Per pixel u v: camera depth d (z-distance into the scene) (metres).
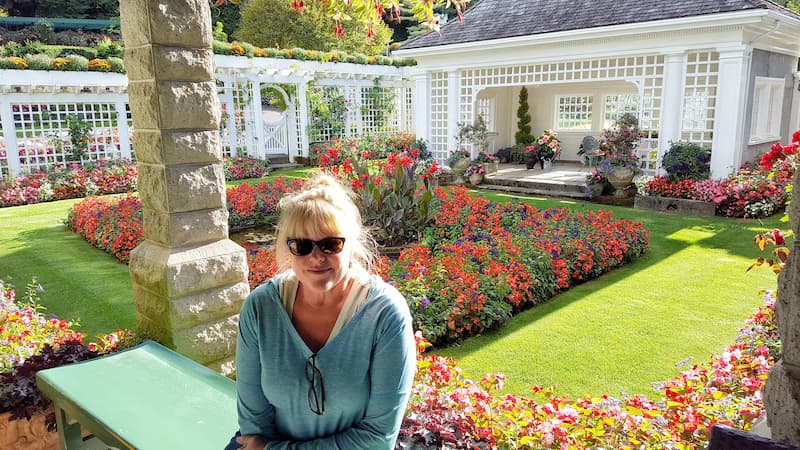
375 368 1.71
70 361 3.40
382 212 8.16
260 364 1.80
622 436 2.71
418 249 6.59
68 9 36.81
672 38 11.73
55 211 12.21
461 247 6.71
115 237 8.33
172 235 3.76
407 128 23.30
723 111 11.35
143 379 2.88
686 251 8.15
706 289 6.49
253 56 17.48
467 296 5.28
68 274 7.48
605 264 7.12
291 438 1.83
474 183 15.14
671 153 11.64
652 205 11.45
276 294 1.79
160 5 3.49
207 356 3.94
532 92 19.22
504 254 6.58
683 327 5.41
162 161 3.66
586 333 5.30
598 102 17.84
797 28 11.95
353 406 1.73
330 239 1.68
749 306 5.94
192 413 2.52
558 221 8.34
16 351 3.55
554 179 14.56
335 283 1.72
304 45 29.23
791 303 1.36
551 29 13.41
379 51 31.19
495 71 15.43
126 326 5.72
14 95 13.89
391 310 1.70
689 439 2.62
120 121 15.77
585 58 13.25
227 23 33.91
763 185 10.46
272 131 19.95
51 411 3.20
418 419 2.77
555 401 3.00
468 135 15.88
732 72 11.10
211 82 3.83
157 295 3.83
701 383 3.36
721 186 10.82
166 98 3.60
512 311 5.91
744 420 2.63
